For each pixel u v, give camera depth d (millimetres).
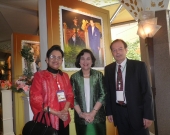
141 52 3145
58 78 1684
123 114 1758
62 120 1593
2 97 3561
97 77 1870
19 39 4359
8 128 3605
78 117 1829
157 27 2510
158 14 2705
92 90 1824
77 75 1877
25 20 4699
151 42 2631
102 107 1899
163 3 2631
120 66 1814
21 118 4098
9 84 3582
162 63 2662
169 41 2635
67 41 2502
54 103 1570
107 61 3123
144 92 1699
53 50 1689
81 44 2691
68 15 2553
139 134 1725
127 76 1735
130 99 1695
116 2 3631
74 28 2617
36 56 4637
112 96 1840
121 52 1755
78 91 1824
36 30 5672
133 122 1684
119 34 5355
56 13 2400
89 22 2867
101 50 3023
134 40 4938
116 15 4211
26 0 3617
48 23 2295
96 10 3018
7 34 6059
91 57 1863
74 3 2658
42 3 2398
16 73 4184
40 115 1553
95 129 1825
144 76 1704
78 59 1865
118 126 1818
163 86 2658
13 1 3643
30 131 1434
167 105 2633
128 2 2873
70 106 1735
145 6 2729
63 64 2416
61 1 2477
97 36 2979
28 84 2600
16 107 4055
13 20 4672
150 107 1652
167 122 2637
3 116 3549
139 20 2869
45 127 1403
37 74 1646
